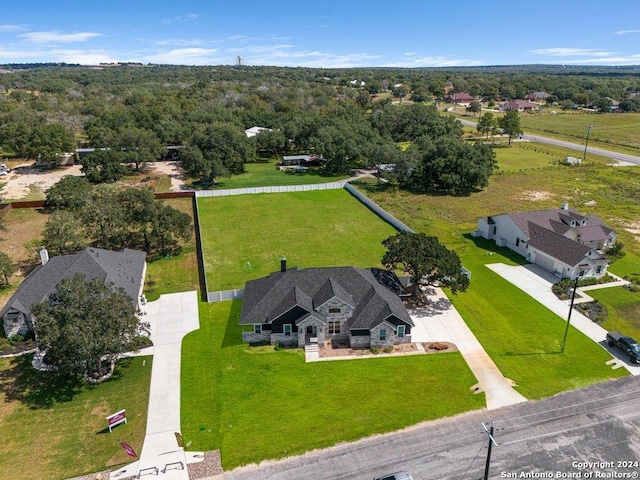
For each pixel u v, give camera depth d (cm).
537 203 8350
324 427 3080
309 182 10125
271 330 4069
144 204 6125
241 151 11006
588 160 11462
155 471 2752
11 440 3008
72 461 2838
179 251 6328
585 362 3806
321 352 3959
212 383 3569
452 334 4209
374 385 3503
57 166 11075
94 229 6538
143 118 13538
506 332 4250
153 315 4600
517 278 5416
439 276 4509
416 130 13700
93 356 3366
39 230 7038
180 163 11762
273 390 3466
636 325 4378
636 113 19275
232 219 7688
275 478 2692
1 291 5128
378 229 7188
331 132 11350
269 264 5894
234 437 3009
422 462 2794
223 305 4809
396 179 9762
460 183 9044
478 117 18725
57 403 3366
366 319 4000
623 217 7525
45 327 3278
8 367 3788
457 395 3384
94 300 3447
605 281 5250
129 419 3197
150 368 3766
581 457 2825
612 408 3256
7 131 11338
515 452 2861
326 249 6372
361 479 2680
